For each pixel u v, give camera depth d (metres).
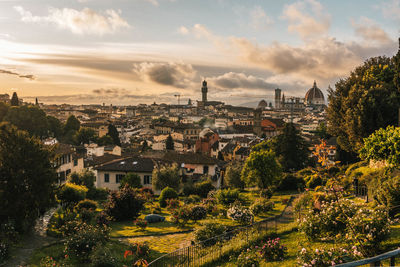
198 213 31.17
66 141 152.12
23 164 25.22
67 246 21.03
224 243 20.06
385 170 27.22
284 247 17.17
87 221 29.36
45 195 26.14
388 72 49.91
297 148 74.06
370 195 26.31
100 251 19.61
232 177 56.69
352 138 47.12
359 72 53.78
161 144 158.75
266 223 22.30
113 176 58.75
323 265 13.02
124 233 27.91
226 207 36.22
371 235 14.07
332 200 18.22
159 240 25.69
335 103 53.81
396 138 24.70
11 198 24.53
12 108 131.75
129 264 20.22
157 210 38.16
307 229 18.05
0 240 21.62
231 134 192.88
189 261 17.69
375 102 43.84
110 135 159.25
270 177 46.38
